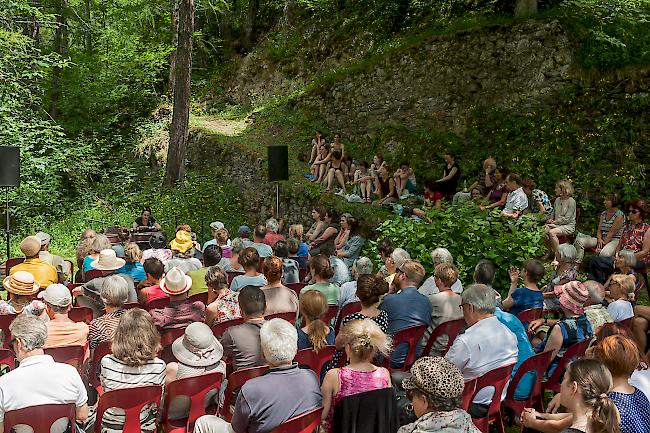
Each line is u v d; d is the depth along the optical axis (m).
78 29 21.89
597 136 11.80
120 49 22.89
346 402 3.31
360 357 3.50
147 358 3.72
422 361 2.88
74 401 3.52
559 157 12.16
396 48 15.77
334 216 12.95
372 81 16.02
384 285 4.77
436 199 11.61
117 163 21.00
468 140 13.83
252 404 3.24
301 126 17.59
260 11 23.56
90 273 6.70
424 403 2.82
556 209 9.09
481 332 4.05
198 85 23.31
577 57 12.54
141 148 20.69
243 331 4.25
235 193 16.48
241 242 7.18
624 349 3.24
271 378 3.32
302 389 3.34
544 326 5.12
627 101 11.60
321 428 3.61
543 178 12.22
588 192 11.59
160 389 3.62
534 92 12.99
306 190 14.13
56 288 4.59
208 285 5.39
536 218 8.17
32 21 17.34
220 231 8.05
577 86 12.37
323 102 17.28
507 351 4.08
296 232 8.77
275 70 21.39
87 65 22.39
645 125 11.32
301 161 16.48
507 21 13.69
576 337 4.47
